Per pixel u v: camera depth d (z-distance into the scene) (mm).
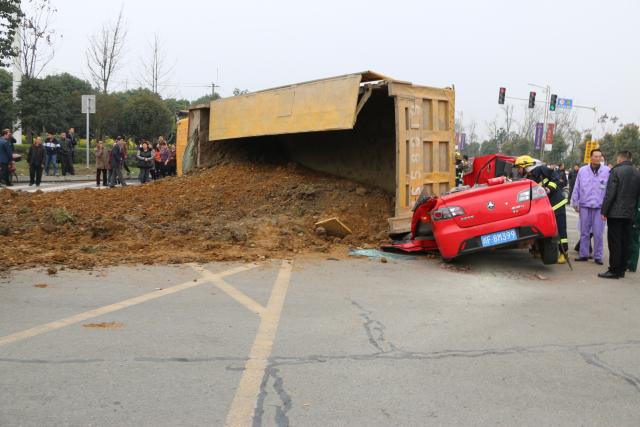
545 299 6703
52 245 8453
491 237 7984
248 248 8898
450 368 4461
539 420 3619
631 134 45500
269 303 6145
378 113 12031
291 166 13516
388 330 5359
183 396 3846
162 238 9102
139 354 4578
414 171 10055
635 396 4016
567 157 59500
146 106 34156
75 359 4434
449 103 10922
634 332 5492
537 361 4656
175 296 6289
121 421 3475
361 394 3945
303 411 3674
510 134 65938
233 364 4430
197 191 12039
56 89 32969
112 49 33844
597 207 9219
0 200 10883
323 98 10688
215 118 13945
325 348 4840
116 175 19594
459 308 6184
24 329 5086
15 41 30328
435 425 3521
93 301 6000
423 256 9031
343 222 10406
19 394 3807
